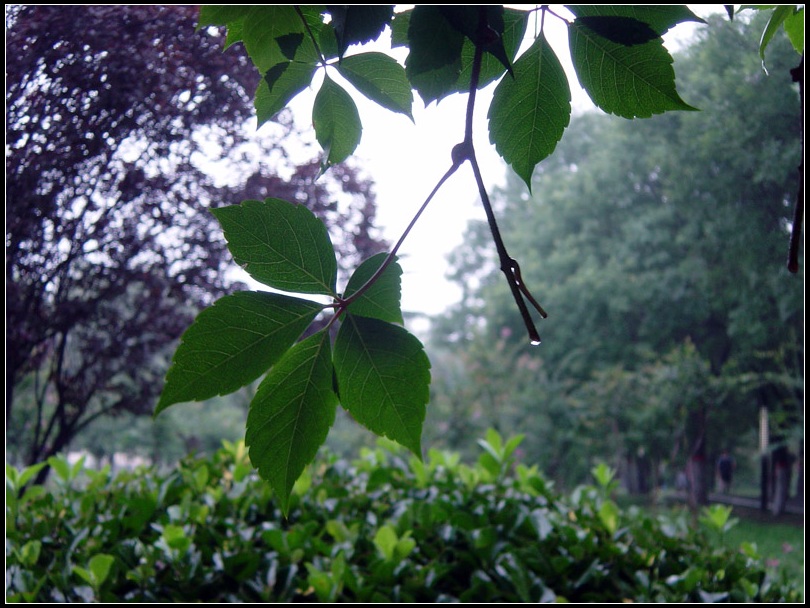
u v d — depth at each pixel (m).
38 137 2.14
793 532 6.50
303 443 0.38
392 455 3.55
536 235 12.91
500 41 0.39
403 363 0.38
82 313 3.22
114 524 2.39
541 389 10.55
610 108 0.45
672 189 7.87
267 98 0.43
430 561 2.44
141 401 3.96
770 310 8.03
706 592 2.29
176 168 2.65
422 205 0.39
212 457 3.33
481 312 13.84
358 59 0.42
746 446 12.38
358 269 0.38
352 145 0.45
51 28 1.84
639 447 10.33
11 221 2.56
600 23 0.42
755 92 4.75
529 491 2.99
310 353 0.37
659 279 9.55
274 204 0.37
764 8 0.50
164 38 1.89
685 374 9.16
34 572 2.12
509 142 0.46
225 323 0.36
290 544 2.31
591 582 2.31
